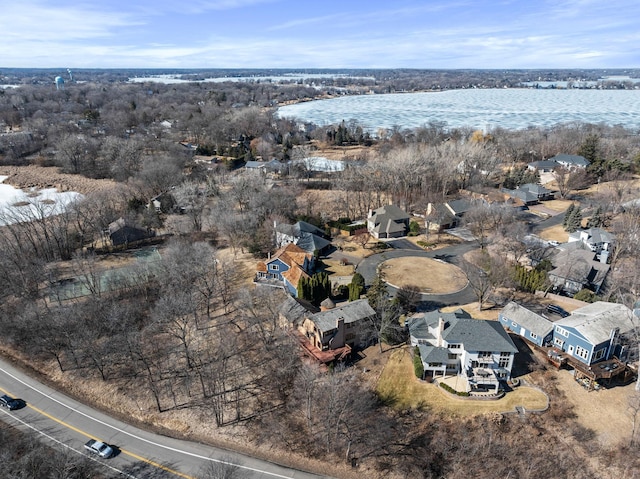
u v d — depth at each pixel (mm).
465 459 54625
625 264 96812
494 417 58844
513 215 122000
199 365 68375
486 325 67000
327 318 71250
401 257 106125
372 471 54312
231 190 130875
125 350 69562
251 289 87812
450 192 153250
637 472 52281
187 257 87875
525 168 171000
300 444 57219
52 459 51906
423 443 56844
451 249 110500
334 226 123500
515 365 68438
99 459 53969
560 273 90250
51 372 69312
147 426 59688
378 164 152500
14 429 58156
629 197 132500
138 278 85562
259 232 108188
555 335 70812
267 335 74438
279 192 128875
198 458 54875
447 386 63438
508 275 87438
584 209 136750
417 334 70438
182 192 124125
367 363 69688
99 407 62781
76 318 72062
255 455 55719
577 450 55406
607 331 66688
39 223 111375
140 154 177375
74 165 182250
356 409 59938
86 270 91250
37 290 86250
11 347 74625
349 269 99125
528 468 53531
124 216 116562
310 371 61031
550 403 61469
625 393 63500
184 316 75938
